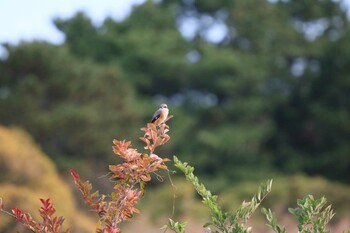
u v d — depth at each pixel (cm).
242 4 7025
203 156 5738
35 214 2748
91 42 6612
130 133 5075
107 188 4638
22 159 3114
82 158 4800
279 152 6066
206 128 6191
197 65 6494
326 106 6169
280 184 4209
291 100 6281
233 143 5862
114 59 6519
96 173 4719
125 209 832
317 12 6950
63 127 4766
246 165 5838
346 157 5775
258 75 6425
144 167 836
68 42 6650
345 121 5975
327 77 6244
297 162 5888
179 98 6612
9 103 4725
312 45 6631
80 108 4925
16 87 4894
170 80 6538
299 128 6197
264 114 6338
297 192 4019
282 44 6794
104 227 838
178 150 5816
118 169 836
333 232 3600
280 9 7081
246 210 834
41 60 5028
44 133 4725
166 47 6662
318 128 6147
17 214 839
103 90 5138
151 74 6519
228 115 6266
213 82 6538
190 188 3581
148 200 3809
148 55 6456
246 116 6259
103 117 4991
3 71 5009
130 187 842
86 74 5156
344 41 6250
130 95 5488
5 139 3136
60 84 5003
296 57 6762
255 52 6944
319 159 5888
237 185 5384
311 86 6275
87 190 832
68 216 3000
